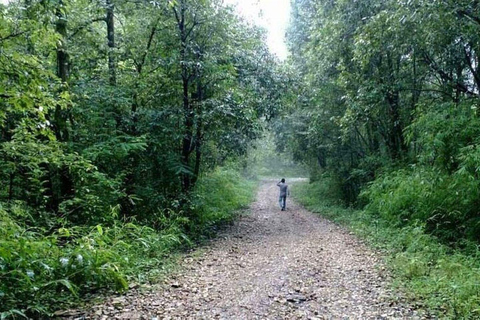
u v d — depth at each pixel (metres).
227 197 18.75
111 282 5.90
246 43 14.48
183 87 12.12
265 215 17.14
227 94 12.44
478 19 7.97
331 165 20.86
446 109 9.56
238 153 14.40
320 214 17.25
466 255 7.91
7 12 5.94
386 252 8.59
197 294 5.80
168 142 11.80
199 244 10.34
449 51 10.10
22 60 5.59
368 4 12.41
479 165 7.62
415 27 9.23
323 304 5.39
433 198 9.47
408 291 5.79
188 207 11.84
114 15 12.48
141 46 11.89
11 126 8.47
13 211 7.12
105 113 10.44
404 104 13.91
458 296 5.21
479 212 8.77
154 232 9.31
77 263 5.54
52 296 5.08
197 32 12.03
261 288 6.18
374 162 15.45
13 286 4.68
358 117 13.23
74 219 9.09
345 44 13.55
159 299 5.47
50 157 8.00
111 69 11.27
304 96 19.12
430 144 9.30
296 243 10.41
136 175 11.67
